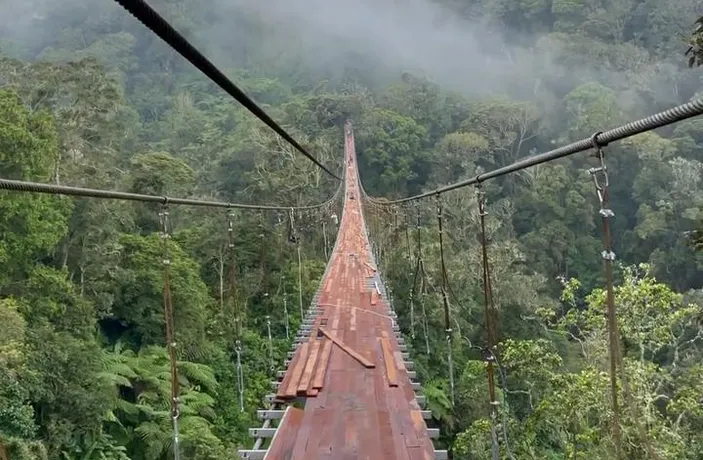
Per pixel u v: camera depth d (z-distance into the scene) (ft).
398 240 53.52
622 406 23.02
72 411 31.04
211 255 50.88
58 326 36.24
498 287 55.77
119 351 41.32
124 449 33.58
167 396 37.17
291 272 51.42
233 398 42.37
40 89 50.37
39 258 41.14
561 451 32.01
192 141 110.73
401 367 18.93
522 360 27.84
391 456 12.23
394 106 122.83
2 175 34.17
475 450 30.14
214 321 46.37
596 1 149.38
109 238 44.75
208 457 34.47
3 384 27.66
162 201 12.89
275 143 74.08
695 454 23.73
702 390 24.63
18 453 25.85
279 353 46.55
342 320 26.66
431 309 50.90
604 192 7.44
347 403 15.60
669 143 89.56
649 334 25.04
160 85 156.15
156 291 43.21
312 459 12.13
